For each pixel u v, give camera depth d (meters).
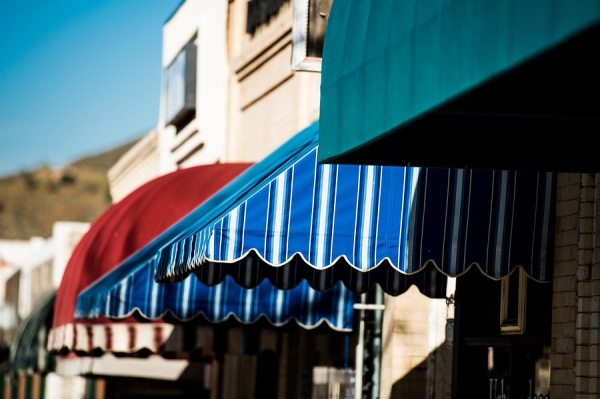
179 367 21.20
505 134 8.21
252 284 11.66
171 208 15.67
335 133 7.71
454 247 9.31
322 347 16.30
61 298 15.90
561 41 5.14
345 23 7.76
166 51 26.94
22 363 24.52
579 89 7.00
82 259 15.61
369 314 13.95
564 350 9.27
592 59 6.23
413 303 13.37
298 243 9.24
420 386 13.24
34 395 36.78
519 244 9.39
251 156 20.33
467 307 11.65
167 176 16.78
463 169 9.38
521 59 5.44
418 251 9.30
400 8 6.87
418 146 8.25
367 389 13.84
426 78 6.37
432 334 13.22
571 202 9.24
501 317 10.93
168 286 12.71
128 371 19.77
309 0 12.24
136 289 12.30
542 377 9.99
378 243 9.30
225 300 13.21
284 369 17.34
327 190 9.33
